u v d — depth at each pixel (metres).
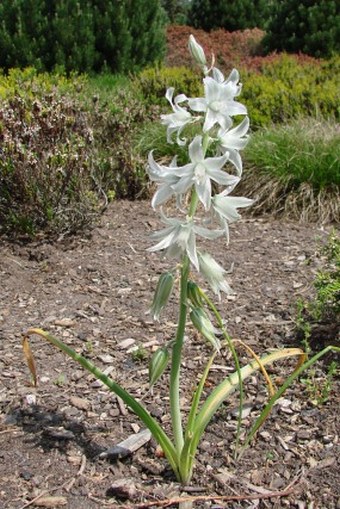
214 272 0.43
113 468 0.52
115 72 2.32
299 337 0.71
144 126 1.47
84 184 1.05
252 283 0.87
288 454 0.53
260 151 1.24
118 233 1.05
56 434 0.55
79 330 0.74
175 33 3.06
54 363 0.67
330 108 1.52
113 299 0.82
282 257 0.96
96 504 0.48
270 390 0.50
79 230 1.03
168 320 0.76
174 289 0.84
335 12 2.58
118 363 0.67
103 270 0.90
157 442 0.53
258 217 1.17
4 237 0.99
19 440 0.55
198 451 0.53
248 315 0.77
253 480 0.50
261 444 0.54
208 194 0.41
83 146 1.03
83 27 2.24
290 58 2.17
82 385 0.63
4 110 1.05
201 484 0.50
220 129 0.42
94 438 0.55
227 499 0.48
